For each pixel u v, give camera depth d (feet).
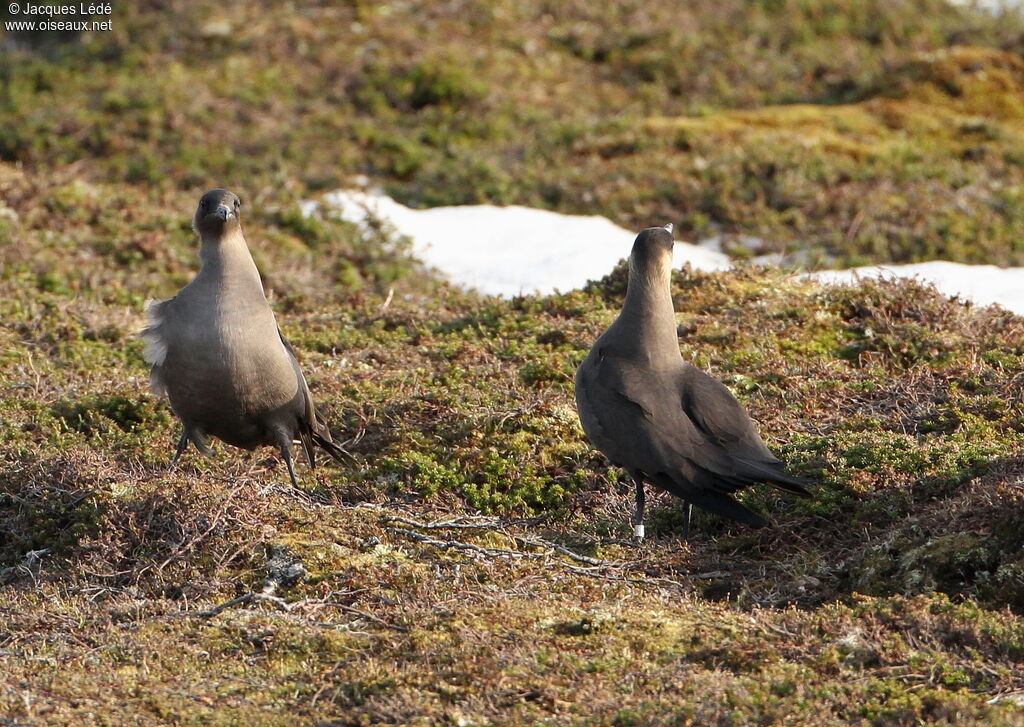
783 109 88.94
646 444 33.06
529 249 67.10
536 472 38.19
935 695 23.32
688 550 33.63
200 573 31.45
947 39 104.27
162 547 32.78
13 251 60.90
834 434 38.09
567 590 30.42
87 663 26.68
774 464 32.63
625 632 26.94
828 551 32.50
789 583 30.60
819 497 34.35
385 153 84.02
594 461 38.58
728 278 54.08
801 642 26.13
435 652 26.21
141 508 33.65
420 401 42.47
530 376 44.96
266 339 35.65
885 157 78.07
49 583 31.53
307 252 67.51
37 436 41.01
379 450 40.47
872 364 44.91
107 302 57.88
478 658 25.52
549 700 23.95
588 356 35.83
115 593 31.07
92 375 46.96
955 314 48.52
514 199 76.95
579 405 35.17
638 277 34.65
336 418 42.55
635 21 106.42
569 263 64.18
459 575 31.07
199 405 35.96
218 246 35.32
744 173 77.10
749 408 41.45
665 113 91.76
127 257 63.05
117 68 97.71
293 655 27.04
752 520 31.45
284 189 76.48
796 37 103.96
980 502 31.12
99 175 78.59
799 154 77.92
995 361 43.45
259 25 101.71
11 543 34.78
